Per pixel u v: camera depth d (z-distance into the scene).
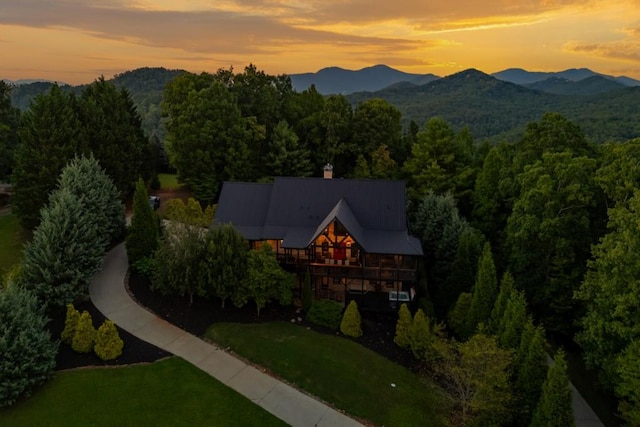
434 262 41.75
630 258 23.70
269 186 41.44
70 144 41.22
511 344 24.78
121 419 22.75
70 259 30.61
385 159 54.62
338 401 25.31
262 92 59.50
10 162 53.81
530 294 35.19
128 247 36.31
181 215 36.03
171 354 27.92
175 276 31.20
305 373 27.03
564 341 35.22
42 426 21.97
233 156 51.16
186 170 51.62
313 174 59.09
